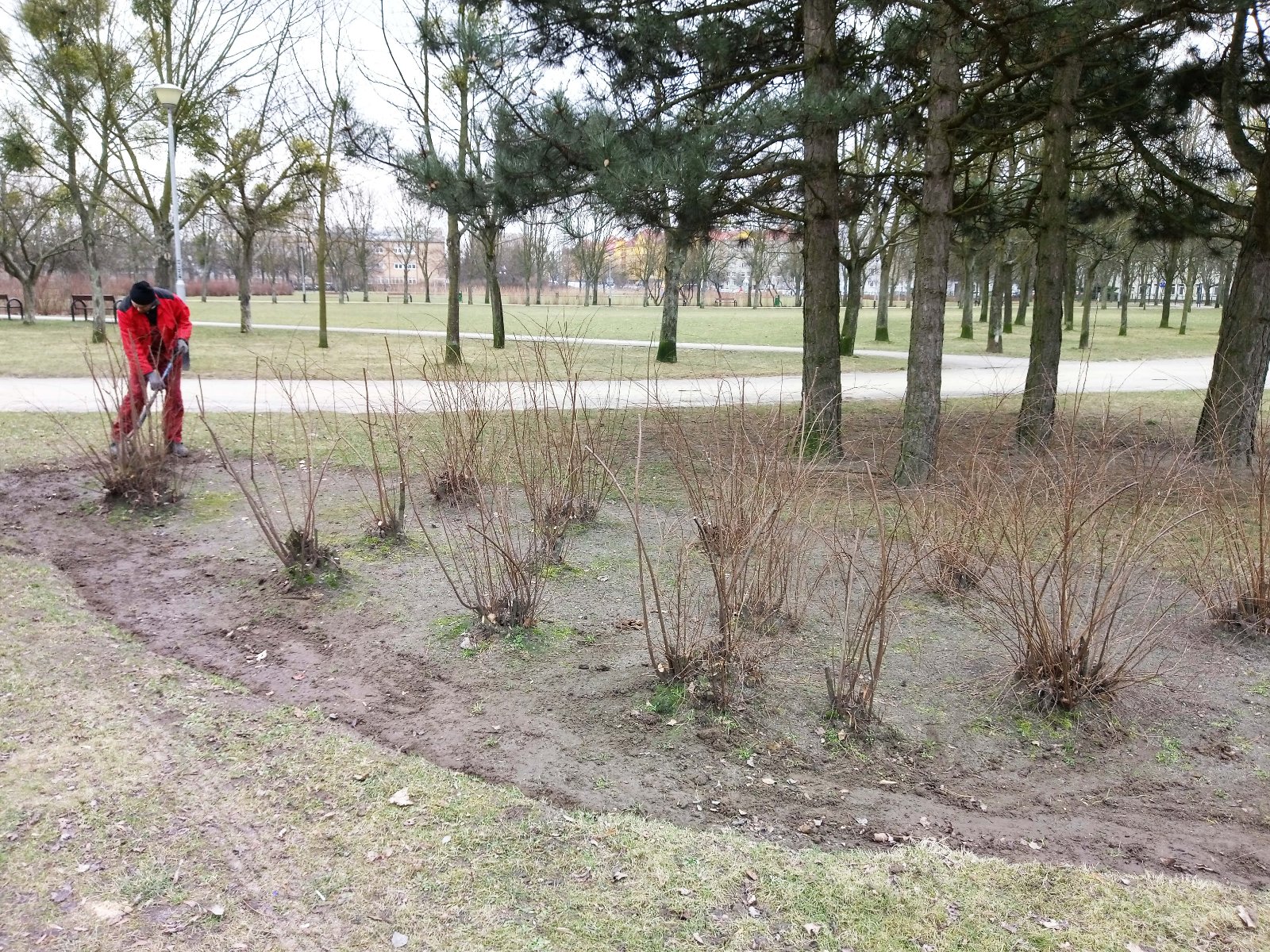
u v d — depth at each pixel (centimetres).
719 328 3862
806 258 826
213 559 547
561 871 262
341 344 2375
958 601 496
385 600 482
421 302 7419
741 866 268
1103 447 487
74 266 4181
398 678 394
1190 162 1028
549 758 329
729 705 366
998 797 318
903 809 306
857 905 252
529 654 416
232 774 308
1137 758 349
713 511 458
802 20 823
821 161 786
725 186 734
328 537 588
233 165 2281
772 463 441
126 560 546
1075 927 247
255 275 8931
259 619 458
